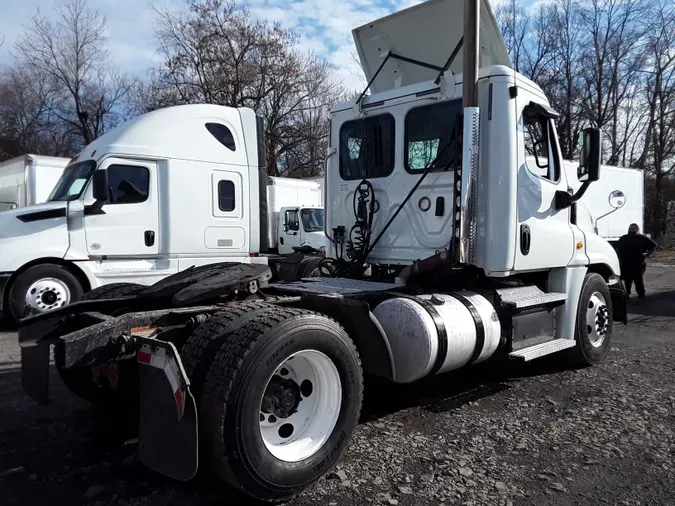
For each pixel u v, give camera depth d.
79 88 31.47
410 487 3.29
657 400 4.88
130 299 4.18
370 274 5.68
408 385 5.36
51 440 4.05
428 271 4.82
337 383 3.43
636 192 16.95
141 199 8.92
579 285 5.83
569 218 5.80
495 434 4.10
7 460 3.71
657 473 3.48
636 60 31.75
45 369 3.95
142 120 9.05
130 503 3.13
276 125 29.61
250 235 10.05
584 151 5.05
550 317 5.60
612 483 3.35
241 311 3.35
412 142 5.25
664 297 12.58
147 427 3.00
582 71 30.50
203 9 28.02
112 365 3.66
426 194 5.11
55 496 3.21
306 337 3.19
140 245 8.92
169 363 2.88
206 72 28.39
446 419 4.42
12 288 8.07
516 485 3.32
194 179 9.34
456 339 4.23
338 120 5.91
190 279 3.99
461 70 5.46
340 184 5.89
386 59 5.96
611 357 6.57
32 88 32.78
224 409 2.86
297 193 16.84
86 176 8.66
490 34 5.12
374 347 3.89
